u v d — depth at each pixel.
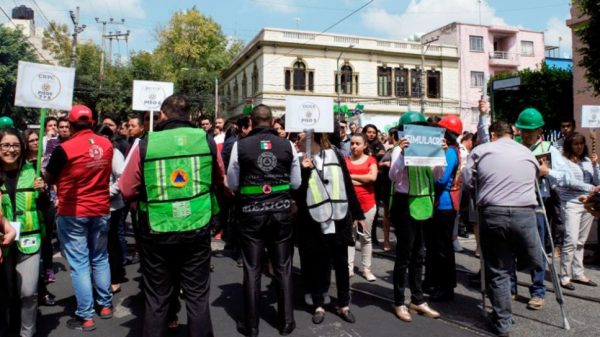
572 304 4.93
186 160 3.32
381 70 39.19
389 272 6.30
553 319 4.52
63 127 6.27
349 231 4.43
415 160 4.28
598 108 6.13
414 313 4.70
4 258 3.78
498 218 4.07
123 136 6.79
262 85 36.03
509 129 4.39
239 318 4.54
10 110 25.38
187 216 3.30
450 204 4.99
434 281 5.19
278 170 4.05
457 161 5.08
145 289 3.39
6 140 3.79
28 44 26.91
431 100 40.38
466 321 4.47
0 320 4.03
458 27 41.88
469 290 5.49
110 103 34.69
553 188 5.98
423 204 4.45
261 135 4.07
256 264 4.07
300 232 4.52
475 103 42.16
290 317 4.14
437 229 5.06
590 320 4.48
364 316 4.61
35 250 3.87
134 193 3.37
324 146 4.50
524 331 4.23
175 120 3.43
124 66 37.69
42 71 4.39
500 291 4.11
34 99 4.34
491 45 43.16
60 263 6.63
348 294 4.50
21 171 3.92
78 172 4.09
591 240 7.95
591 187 5.23
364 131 8.43
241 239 4.12
